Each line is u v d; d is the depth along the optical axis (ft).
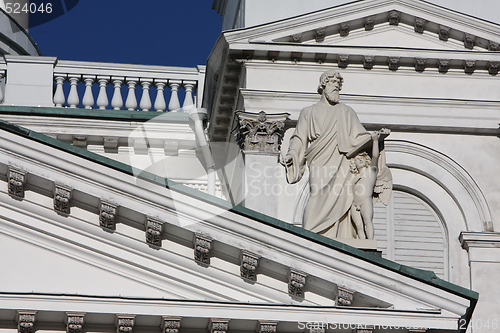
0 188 147.74
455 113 256.11
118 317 138.92
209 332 142.82
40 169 145.38
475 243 246.06
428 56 256.93
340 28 258.37
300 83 254.88
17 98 246.27
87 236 146.72
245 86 252.62
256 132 237.45
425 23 261.03
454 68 260.21
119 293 144.87
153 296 144.97
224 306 140.26
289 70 255.70
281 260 143.64
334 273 143.74
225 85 256.93
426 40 262.88
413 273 144.05
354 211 162.91
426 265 248.73
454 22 260.21
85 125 222.28
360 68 258.78
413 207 253.03
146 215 144.15
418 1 258.78
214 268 146.00
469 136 256.93
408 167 253.85
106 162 145.18
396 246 249.75
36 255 145.89
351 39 260.62
